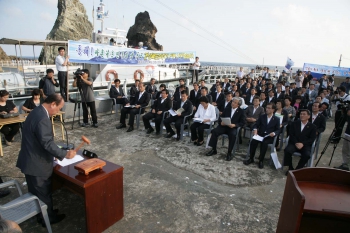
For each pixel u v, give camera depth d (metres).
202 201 3.28
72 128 6.40
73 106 7.01
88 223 2.40
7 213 2.21
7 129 4.92
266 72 17.84
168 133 6.14
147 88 8.95
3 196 3.23
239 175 4.11
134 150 5.07
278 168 4.46
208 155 4.91
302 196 1.54
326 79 13.61
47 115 2.44
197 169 4.27
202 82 9.07
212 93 8.19
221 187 3.68
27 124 2.40
